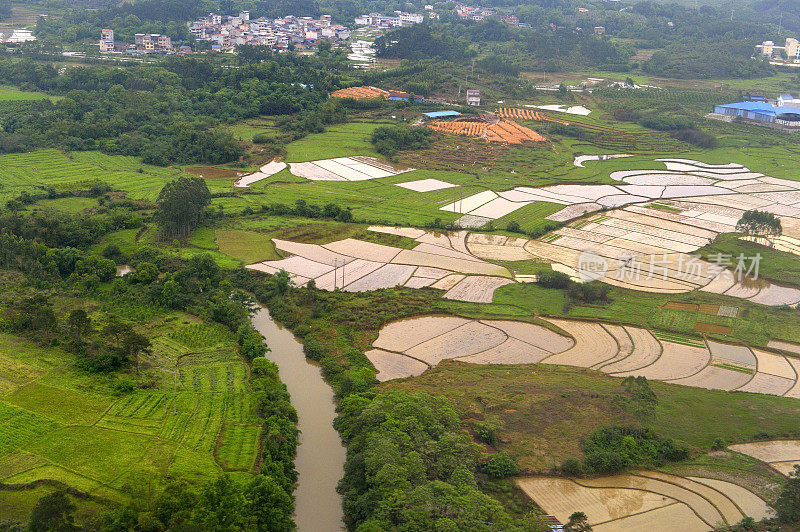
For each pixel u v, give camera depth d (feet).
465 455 334.44
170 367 423.23
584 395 402.11
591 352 466.29
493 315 513.86
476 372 432.25
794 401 406.62
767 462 350.43
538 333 492.13
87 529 279.49
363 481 325.01
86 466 324.60
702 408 394.93
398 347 467.11
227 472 326.85
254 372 422.00
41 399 376.27
